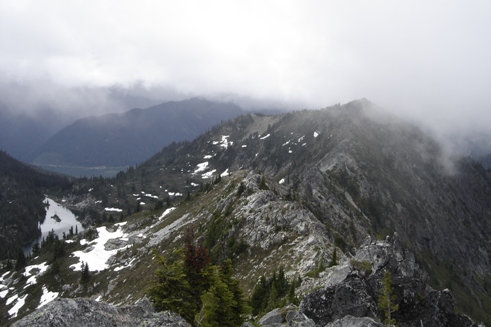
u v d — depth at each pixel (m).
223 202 124.19
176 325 19.48
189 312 26.38
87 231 168.62
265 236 92.44
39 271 142.12
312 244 78.88
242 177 157.62
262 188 126.81
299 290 57.06
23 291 130.25
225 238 99.44
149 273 110.94
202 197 167.50
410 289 35.62
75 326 16.41
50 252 159.62
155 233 146.12
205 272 28.97
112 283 117.12
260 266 81.38
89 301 18.05
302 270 68.31
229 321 28.56
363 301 33.50
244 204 111.38
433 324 33.34
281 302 51.16
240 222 102.25
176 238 125.44
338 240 97.31
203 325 25.72
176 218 152.62
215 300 27.44
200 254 30.20
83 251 148.12
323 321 33.19
